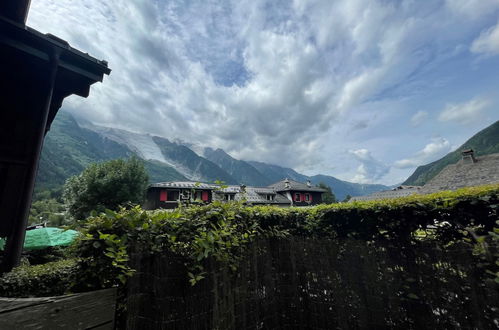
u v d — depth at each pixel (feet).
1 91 8.63
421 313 8.31
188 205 8.05
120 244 5.13
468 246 7.70
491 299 7.11
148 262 5.82
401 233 9.16
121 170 67.41
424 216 8.66
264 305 9.91
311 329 10.37
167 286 5.99
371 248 9.70
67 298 4.15
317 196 115.14
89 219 5.51
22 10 8.22
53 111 11.62
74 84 10.85
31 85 9.26
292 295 10.95
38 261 19.52
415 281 8.61
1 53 8.54
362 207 10.05
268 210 11.15
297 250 11.38
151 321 5.55
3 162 8.15
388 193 107.04
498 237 6.72
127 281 5.37
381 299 9.16
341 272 10.19
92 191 61.93
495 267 7.08
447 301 7.90
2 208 7.92
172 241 6.12
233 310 8.04
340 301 10.01
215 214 7.66
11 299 3.44
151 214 6.15
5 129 8.43
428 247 8.56
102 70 9.86
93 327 4.49
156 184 77.51
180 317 6.07
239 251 8.75
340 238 10.53
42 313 3.73
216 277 7.38
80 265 5.35
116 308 5.12
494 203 7.47
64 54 8.84
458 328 7.55
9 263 7.52
